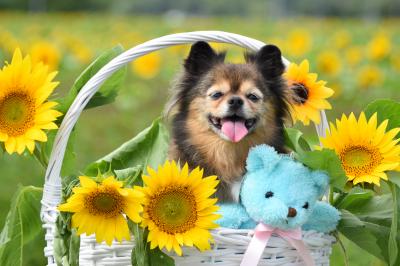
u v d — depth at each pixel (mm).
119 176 1809
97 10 22891
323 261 1806
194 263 1735
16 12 20609
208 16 23016
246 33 10531
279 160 1757
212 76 1927
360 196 1875
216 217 1714
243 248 1731
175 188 1716
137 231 1719
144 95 5016
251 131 1901
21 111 1773
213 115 1890
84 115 4465
